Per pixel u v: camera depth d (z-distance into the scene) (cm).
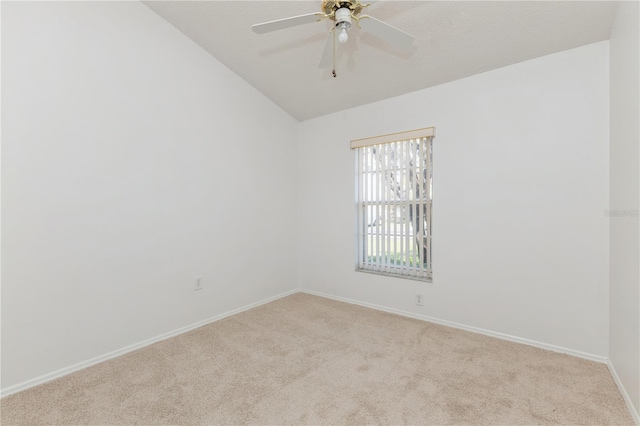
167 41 270
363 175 350
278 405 173
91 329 222
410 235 313
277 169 379
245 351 239
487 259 265
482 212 267
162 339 262
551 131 236
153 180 259
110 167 232
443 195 288
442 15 218
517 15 208
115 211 235
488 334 264
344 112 362
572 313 228
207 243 301
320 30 252
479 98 268
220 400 178
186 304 283
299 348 243
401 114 315
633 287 162
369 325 289
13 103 188
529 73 245
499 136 258
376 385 191
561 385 189
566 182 230
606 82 215
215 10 251
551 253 236
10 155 188
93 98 223
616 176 196
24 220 193
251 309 338
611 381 193
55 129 205
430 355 229
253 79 336
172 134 273
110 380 200
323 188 383
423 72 278
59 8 207
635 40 159
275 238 376
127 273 243
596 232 219
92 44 223
